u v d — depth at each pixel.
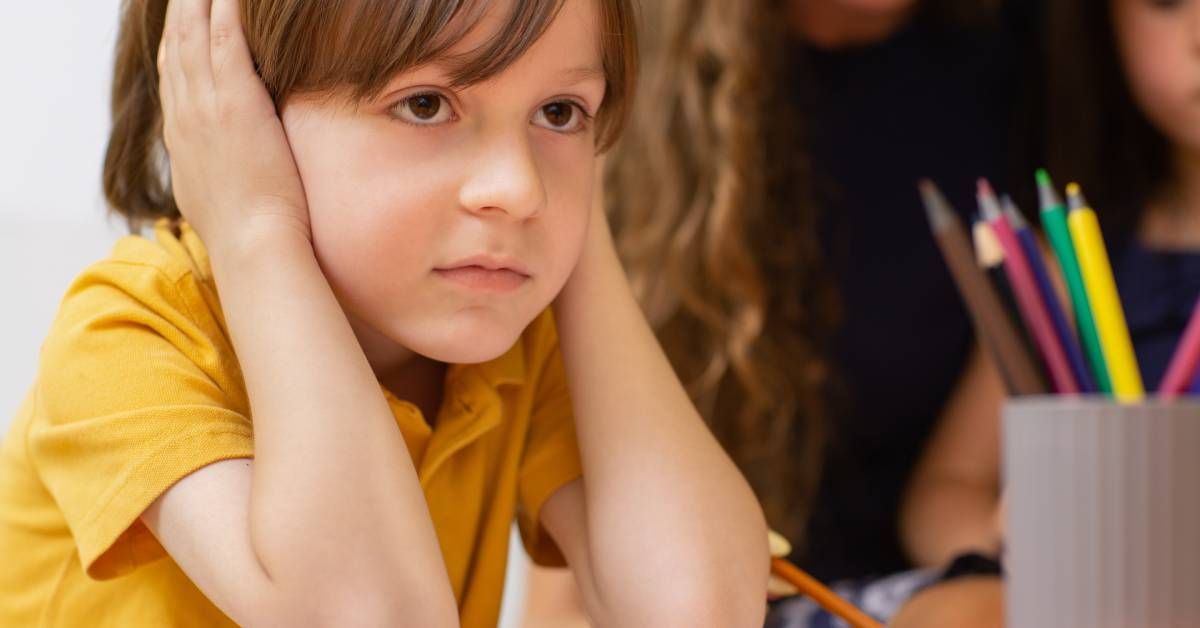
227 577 0.74
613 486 0.89
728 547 0.87
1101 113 1.58
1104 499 0.59
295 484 0.74
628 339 0.95
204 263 0.89
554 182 0.81
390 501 0.75
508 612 1.83
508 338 0.82
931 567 1.57
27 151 1.74
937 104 1.69
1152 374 1.51
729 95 1.62
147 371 0.82
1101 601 0.59
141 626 0.85
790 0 1.69
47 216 1.75
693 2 1.65
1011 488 0.62
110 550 0.80
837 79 1.70
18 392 1.72
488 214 0.77
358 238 0.78
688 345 1.63
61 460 0.83
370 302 0.80
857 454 1.70
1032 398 0.67
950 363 1.69
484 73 0.75
